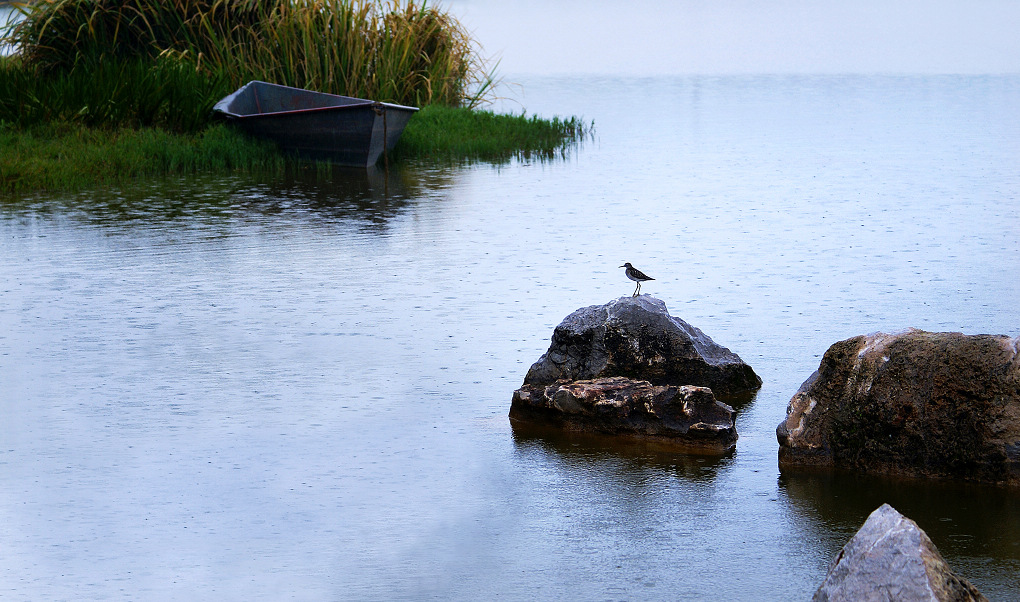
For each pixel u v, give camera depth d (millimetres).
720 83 39781
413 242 15461
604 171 22156
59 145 21750
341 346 10719
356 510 7246
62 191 19547
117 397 9305
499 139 25516
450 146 24797
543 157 24250
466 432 8633
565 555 6648
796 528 6996
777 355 10328
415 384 9672
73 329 11250
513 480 7742
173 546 6730
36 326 11359
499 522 7090
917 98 34219
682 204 18375
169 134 23422
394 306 12133
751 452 8281
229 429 8609
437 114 27219
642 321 9453
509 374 9938
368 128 22141
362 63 26906
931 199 18359
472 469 7930
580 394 8672
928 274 13258
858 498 7434
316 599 6133
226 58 26641
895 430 7832
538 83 39969
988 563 6473
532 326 11359
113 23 27359
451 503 7367
